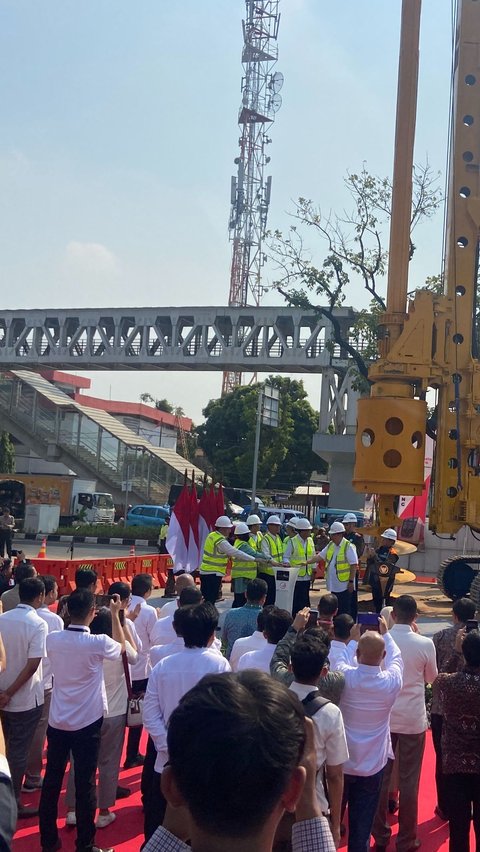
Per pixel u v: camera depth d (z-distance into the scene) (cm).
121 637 680
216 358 4844
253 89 6500
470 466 1655
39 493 4381
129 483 4525
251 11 6475
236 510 4259
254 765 186
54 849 621
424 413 1576
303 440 6262
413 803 642
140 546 3653
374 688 553
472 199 1661
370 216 3094
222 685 201
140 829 688
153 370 5288
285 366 4747
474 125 1678
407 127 1645
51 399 4862
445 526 1648
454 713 561
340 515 3784
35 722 677
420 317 1630
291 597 1534
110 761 694
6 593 812
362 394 3409
